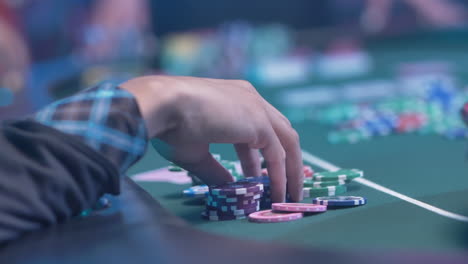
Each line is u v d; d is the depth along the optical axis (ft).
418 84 23.39
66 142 3.40
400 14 49.57
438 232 4.19
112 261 2.53
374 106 17.08
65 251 2.79
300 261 2.27
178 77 4.62
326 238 4.24
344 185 6.65
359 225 4.56
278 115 5.45
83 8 40.86
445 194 5.82
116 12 42.93
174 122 4.31
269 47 38.81
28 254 2.82
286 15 52.11
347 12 51.93
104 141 3.58
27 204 3.26
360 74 30.45
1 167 3.25
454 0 47.26
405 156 8.73
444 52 38.81
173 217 3.48
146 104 3.99
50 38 37.55
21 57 30.45
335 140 10.99
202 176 5.75
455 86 20.33
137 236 2.91
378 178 7.11
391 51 42.88
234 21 50.16
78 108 3.64
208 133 4.51
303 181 6.14
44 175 3.31
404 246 3.84
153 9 46.52
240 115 4.74
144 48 42.19
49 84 34.88
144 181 7.73
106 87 3.86
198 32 48.83
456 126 11.04
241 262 2.35
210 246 2.62
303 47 48.08
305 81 29.86
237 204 5.16
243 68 36.32
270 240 4.31
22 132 3.38
